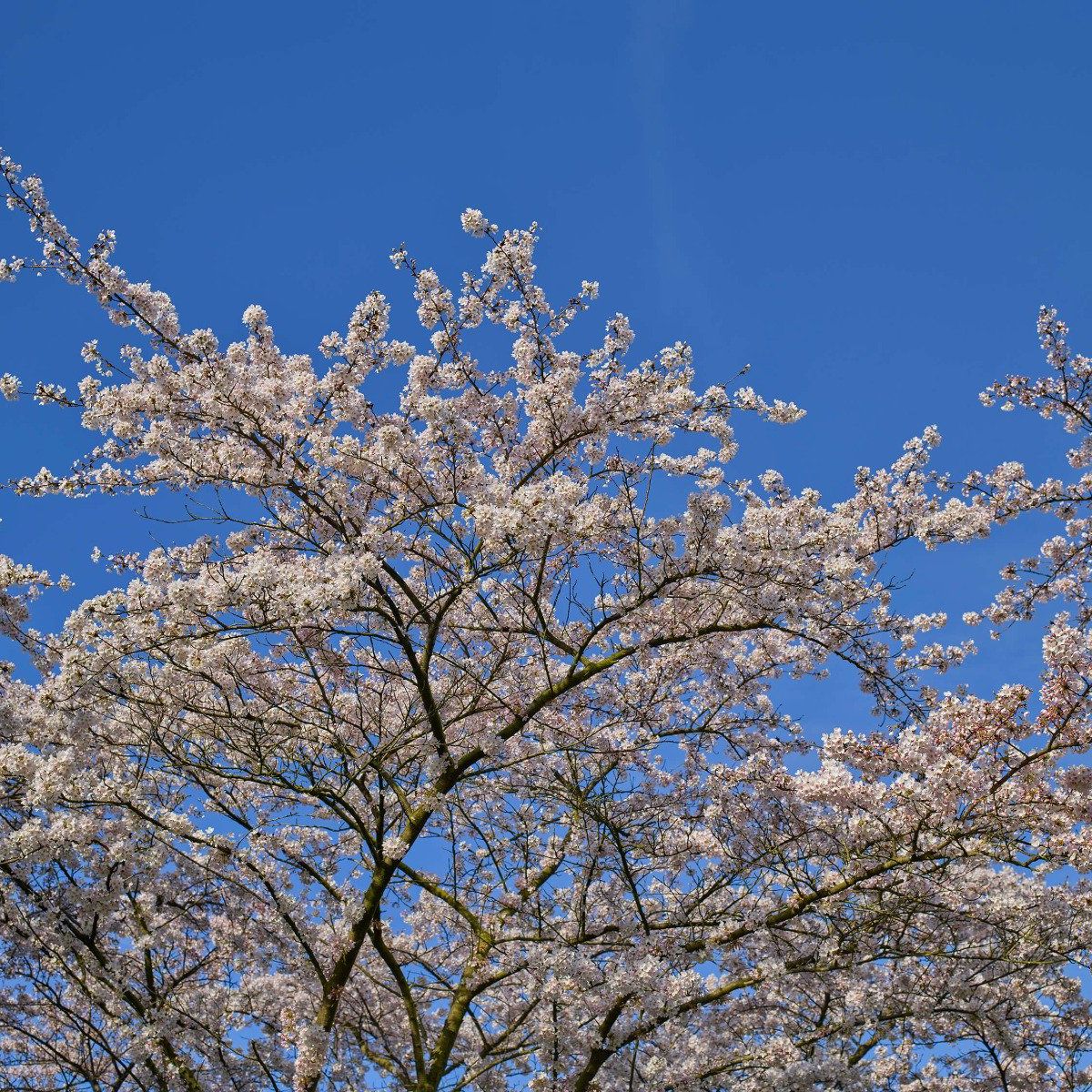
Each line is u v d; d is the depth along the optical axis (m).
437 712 8.48
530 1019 8.20
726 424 8.39
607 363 8.80
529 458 9.34
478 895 9.18
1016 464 11.20
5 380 7.92
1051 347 11.31
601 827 8.05
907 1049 9.20
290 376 9.05
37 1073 9.02
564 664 10.21
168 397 8.38
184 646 7.60
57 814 6.74
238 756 8.20
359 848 9.17
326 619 7.78
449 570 8.72
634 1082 7.85
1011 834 7.60
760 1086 7.10
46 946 7.47
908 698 8.46
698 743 9.49
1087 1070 9.29
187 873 8.00
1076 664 7.81
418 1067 7.89
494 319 9.09
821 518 8.54
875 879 8.10
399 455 8.45
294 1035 7.62
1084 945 7.77
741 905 8.70
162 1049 7.50
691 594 9.01
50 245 7.84
